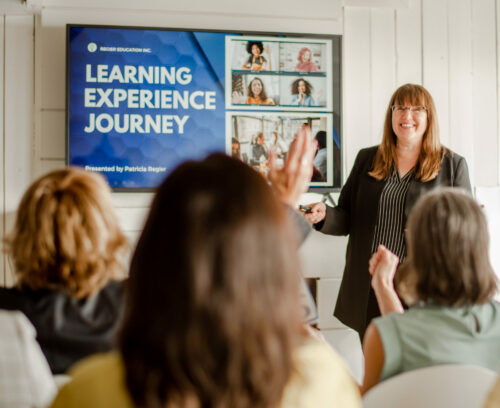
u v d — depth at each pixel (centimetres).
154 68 258
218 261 52
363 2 278
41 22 255
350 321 244
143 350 51
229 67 264
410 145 238
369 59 281
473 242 109
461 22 290
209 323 51
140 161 258
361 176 250
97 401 54
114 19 259
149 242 54
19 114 258
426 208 114
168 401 50
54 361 98
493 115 293
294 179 93
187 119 261
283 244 55
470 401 92
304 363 59
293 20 272
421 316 110
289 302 55
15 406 82
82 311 101
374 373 112
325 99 271
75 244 102
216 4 266
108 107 255
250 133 266
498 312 111
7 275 254
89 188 107
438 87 288
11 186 257
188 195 54
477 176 292
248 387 51
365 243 240
